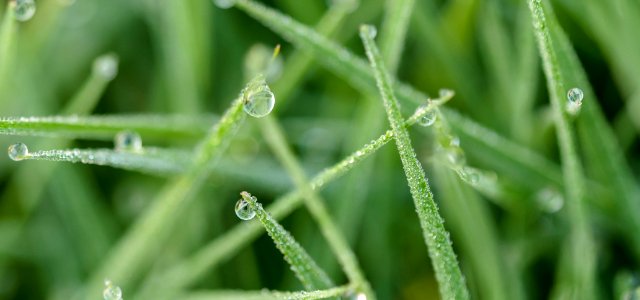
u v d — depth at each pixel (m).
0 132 0.13
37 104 0.17
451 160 0.13
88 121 0.14
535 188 0.15
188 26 0.16
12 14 0.14
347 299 0.13
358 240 0.16
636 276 0.15
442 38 0.16
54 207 0.16
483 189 0.15
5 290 0.16
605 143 0.15
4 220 0.17
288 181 0.16
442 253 0.12
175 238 0.16
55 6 0.16
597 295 0.15
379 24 0.17
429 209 0.12
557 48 0.14
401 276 0.16
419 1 0.16
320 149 0.17
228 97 0.17
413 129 0.16
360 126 0.15
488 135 0.15
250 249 0.16
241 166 0.16
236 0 0.14
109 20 0.17
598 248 0.15
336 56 0.14
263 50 0.16
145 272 0.16
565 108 0.13
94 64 0.17
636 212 0.15
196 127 0.15
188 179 0.14
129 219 0.16
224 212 0.16
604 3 0.16
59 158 0.13
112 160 0.14
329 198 0.16
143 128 0.15
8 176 0.17
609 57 0.16
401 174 0.16
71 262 0.16
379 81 0.12
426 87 0.17
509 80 0.16
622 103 0.17
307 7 0.17
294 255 0.12
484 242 0.15
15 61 0.16
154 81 0.17
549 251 0.16
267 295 0.13
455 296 0.12
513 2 0.16
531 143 0.16
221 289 0.16
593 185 0.15
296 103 0.17
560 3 0.16
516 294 0.15
